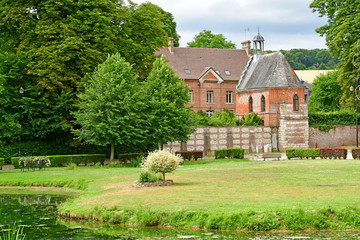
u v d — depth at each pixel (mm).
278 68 66312
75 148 49094
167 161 25109
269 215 16938
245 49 87125
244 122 63312
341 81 57844
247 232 16391
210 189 23141
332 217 16906
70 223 18922
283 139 64125
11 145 46750
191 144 58500
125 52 47969
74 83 44688
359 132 68250
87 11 45156
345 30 53188
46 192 28250
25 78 46031
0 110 44125
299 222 16641
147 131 42312
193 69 80500
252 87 68500
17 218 20016
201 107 79312
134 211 18844
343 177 26812
